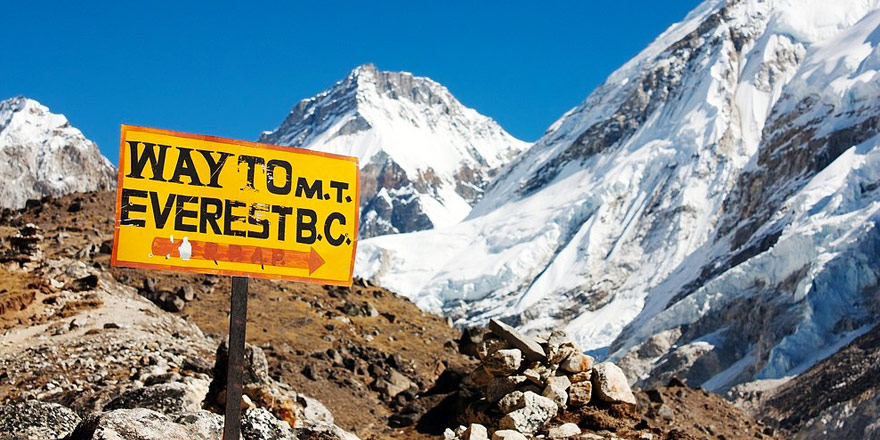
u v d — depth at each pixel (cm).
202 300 4038
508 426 2094
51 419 1509
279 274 1278
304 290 4472
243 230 1270
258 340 3634
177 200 1248
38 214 5222
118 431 1382
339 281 1302
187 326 3509
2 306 3109
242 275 1266
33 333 3022
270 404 2238
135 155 1239
